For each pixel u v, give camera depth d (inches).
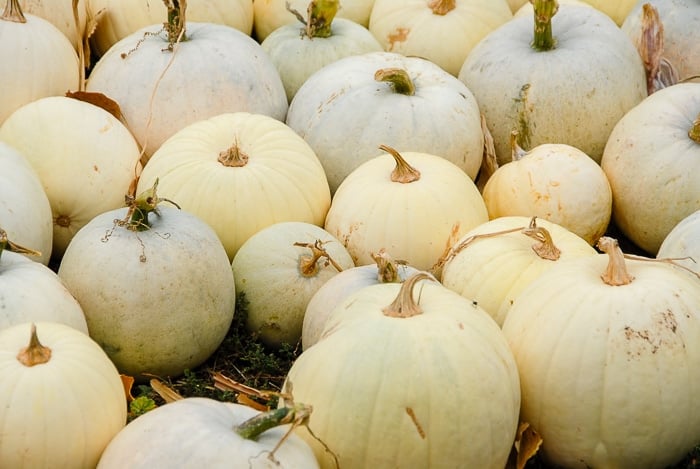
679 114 82.8
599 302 64.6
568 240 74.4
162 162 80.0
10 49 84.9
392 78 83.8
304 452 60.3
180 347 72.1
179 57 86.3
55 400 61.1
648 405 63.6
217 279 72.5
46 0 91.8
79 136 81.0
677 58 93.0
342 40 94.8
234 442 59.2
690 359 63.9
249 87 87.4
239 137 81.1
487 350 63.1
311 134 86.0
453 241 77.5
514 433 64.3
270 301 75.1
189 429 59.6
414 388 61.5
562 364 64.4
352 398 61.7
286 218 79.4
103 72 87.7
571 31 90.0
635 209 83.0
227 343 75.9
